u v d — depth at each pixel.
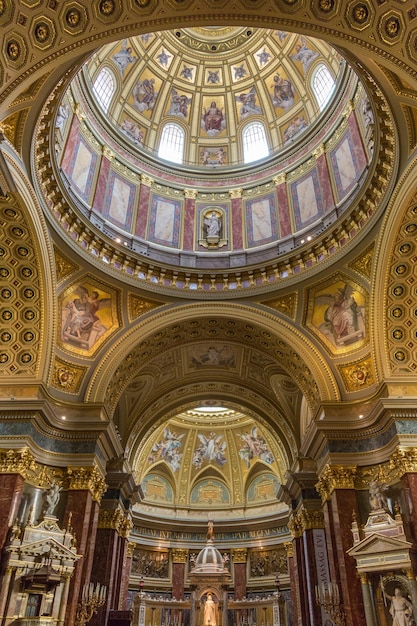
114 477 20.45
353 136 17.83
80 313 17.80
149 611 24.56
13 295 15.13
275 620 23.48
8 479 13.75
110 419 18.27
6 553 12.76
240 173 22.59
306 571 19.89
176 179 22.31
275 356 20.31
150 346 19.56
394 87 11.28
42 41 8.59
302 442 21.34
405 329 15.52
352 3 8.37
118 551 20.67
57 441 16.00
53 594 13.20
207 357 22.36
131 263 18.42
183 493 33.62
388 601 12.96
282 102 23.14
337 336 17.91
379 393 15.47
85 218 16.66
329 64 20.20
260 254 20.23
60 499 15.30
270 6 8.67
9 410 14.48
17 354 15.37
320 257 17.86
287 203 20.72
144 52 22.75
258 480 33.59
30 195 13.38
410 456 13.93
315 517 19.84
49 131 13.25
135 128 22.56
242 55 24.08
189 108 24.44
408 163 13.17
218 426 33.94
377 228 15.38
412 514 13.29
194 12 8.82
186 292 19.23
